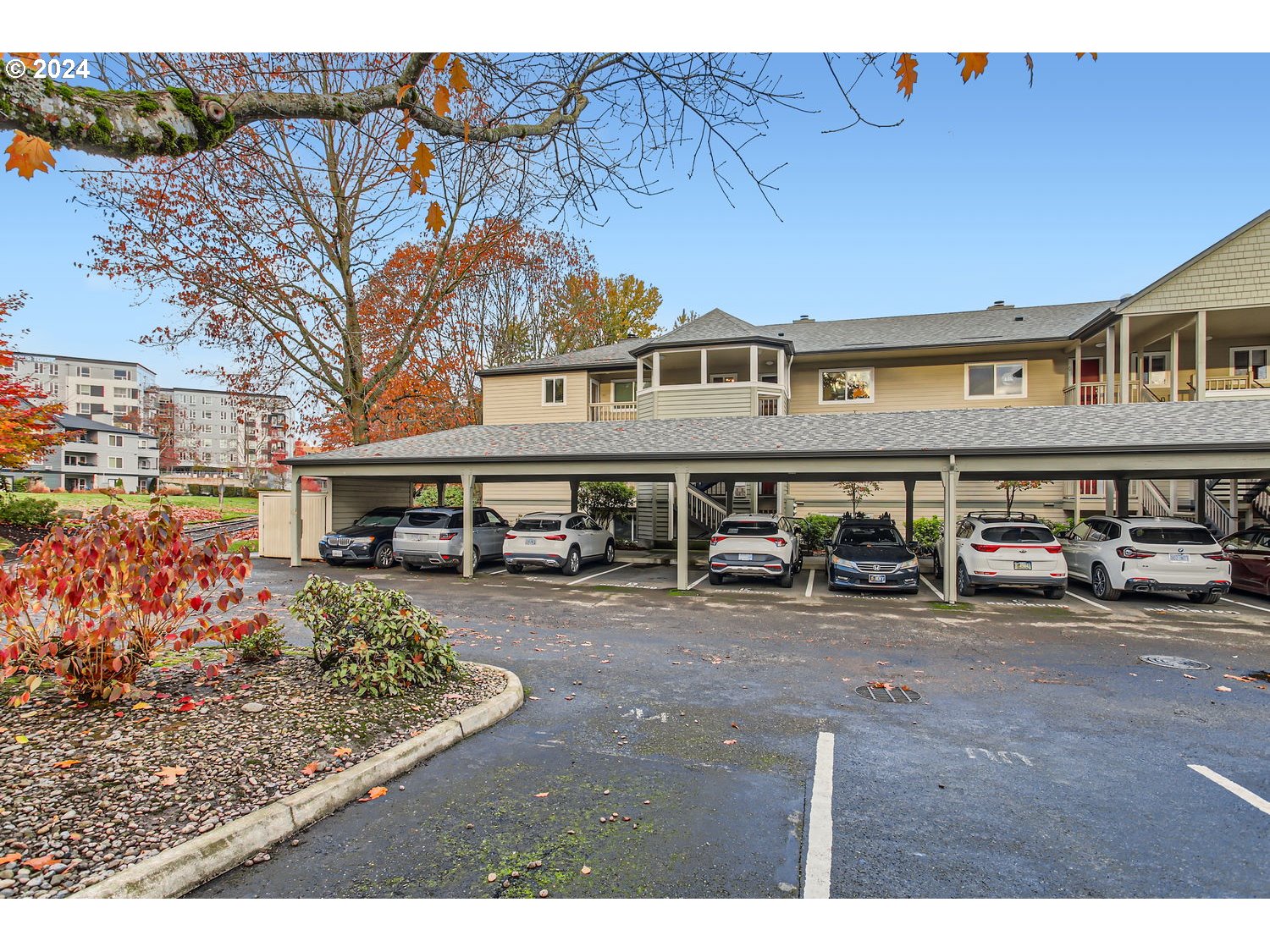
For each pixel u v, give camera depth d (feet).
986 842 11.84
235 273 63.00
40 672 16.28
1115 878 10.71
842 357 74.13
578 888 10.32
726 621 32.89
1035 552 38.65
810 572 52.65
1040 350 68.80
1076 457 37.88
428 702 18.15
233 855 10.87
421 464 51.31
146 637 17.02
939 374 71.87
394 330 82.69
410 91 10.79
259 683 18.75
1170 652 26.68
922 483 71.56
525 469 48.19
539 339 123.34
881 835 12.05
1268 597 39.81
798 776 14.69
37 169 7.02
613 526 78.74
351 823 12.35
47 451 57.67
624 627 31.37
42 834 10.71
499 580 48.34
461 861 11.05
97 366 286.46
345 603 19.38
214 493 161.38
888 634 29.99
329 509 60.80
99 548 15.64
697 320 74.43
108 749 13.94
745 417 56.08
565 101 12.66
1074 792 13.92
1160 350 67.46
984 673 23.45
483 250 68.18
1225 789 14.11
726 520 47.21
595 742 16.69
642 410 72.43
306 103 10.03
